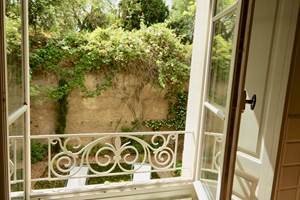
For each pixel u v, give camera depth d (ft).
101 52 14.02
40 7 12.93
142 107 15.08
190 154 7.76
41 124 13.74
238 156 6.02
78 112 14.21
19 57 5.08
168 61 15.07
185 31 15.20
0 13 3.40
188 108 8.08
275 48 5.18
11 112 4.48
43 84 13.51
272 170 5.40
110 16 14.24
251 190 5.80
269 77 5.34
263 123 5.52
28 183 5.87
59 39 13.52
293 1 4.85
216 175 5.60
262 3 5.27
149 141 15.11
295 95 5.49
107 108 14.60
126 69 14.53
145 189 7.06
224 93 5.49
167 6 14.97
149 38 14.64
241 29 4.13
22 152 5.54
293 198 6.01
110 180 13.10
